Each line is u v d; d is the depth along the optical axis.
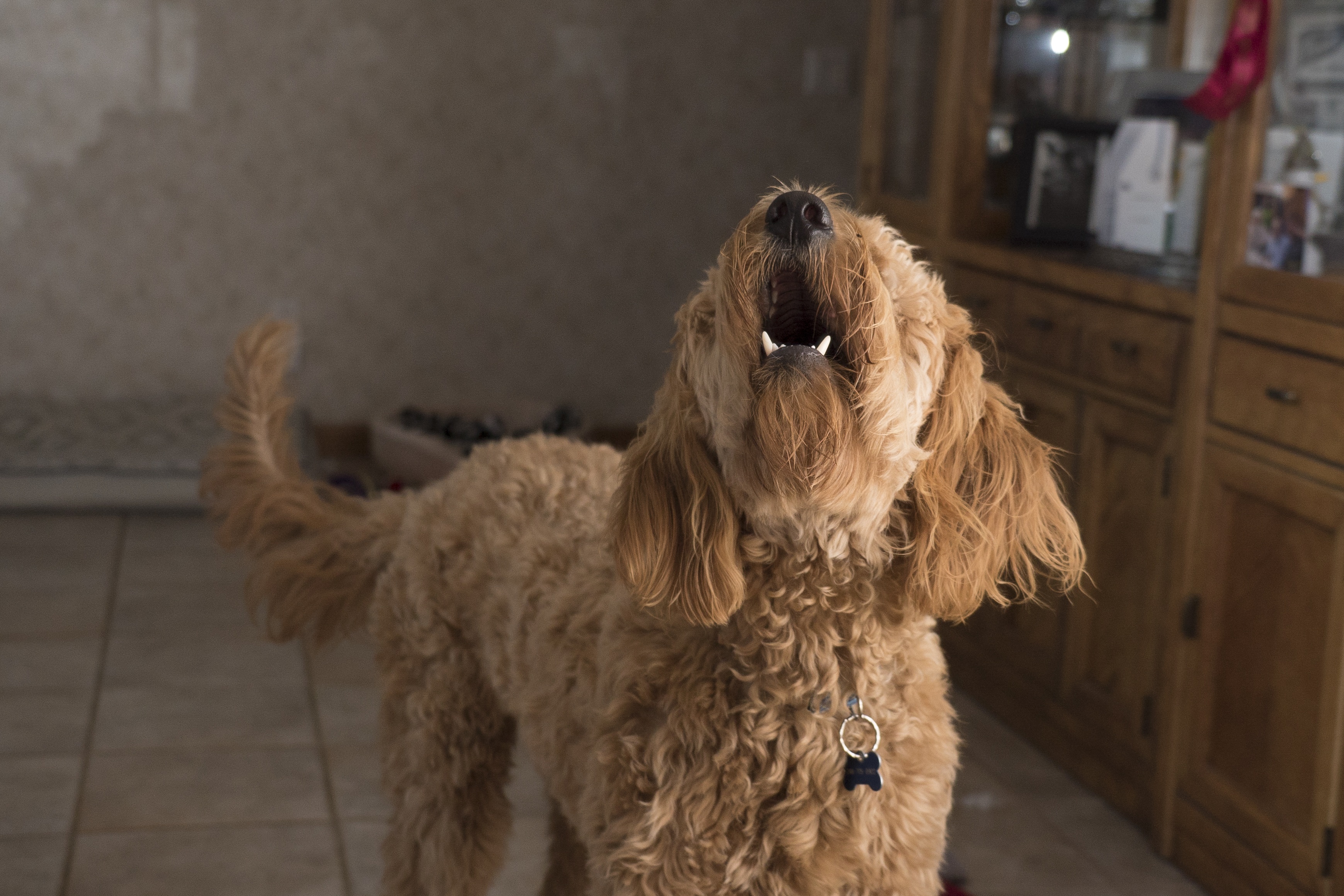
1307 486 2.20
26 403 4.84
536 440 2.03
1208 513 2.48
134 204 4.89
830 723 1.37
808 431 1.22
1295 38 2.36
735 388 1.26
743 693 1.38
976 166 3.54
